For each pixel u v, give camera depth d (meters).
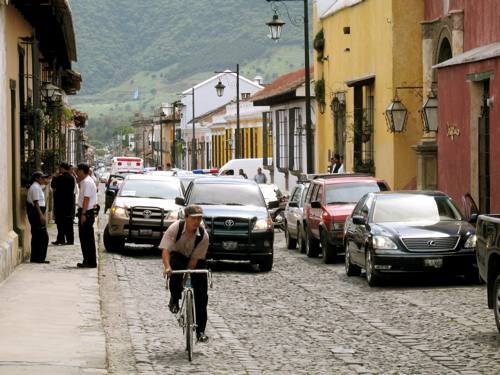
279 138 68.19
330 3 54.50
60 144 41.12
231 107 97.94
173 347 16.36
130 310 20.66
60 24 32.16
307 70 43.72
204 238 15.87
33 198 28.42
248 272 28.94
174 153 155.62
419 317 19.11
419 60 42.16
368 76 45.16
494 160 29.70
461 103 32.91
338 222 30.73
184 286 15.74
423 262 23.69
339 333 17.59
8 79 26.09
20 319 18.50
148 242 34.34
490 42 33.31
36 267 27.42
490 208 29.98
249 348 16.19
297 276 27.55
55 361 14.48
